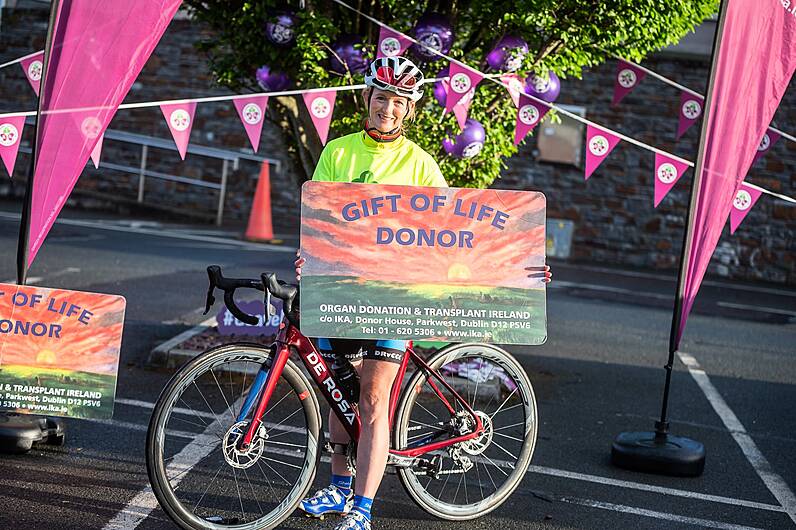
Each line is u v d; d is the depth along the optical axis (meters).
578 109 16.84
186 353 6.60
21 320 3.88
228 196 17.88
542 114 6.19
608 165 16.88
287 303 3.80
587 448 5.62
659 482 5.09
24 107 18.03
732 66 5.03
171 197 18.00
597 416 6.43
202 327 7.48
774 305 13.21
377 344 3.80
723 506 4.78
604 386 7.37
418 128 6.54
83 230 14.16
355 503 3.73
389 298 3.80
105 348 3.92
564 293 12.41
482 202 3.87
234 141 17.77
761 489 5.11
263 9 6.36
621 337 9.58
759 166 16.47
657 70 16.56
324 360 3.95
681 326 5.27
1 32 18.02
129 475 4.52
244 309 7.05
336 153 3.92
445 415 4.99
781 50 5.02
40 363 3.90
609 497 4.77
